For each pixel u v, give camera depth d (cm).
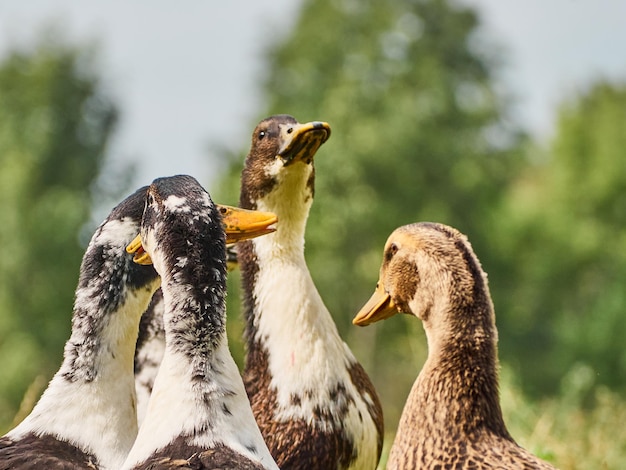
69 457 618
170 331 562
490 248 3734
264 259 736
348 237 3359
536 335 3712
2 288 3588
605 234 4356
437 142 3581
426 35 3888
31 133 3956
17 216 3697
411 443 656
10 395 3344
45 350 3538
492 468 632
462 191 3628
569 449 876
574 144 4753
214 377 556
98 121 4066
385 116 3519
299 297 724
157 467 529
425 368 667
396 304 696
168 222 570
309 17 3794
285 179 745
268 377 717
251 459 539
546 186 4791
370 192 3350
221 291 566
